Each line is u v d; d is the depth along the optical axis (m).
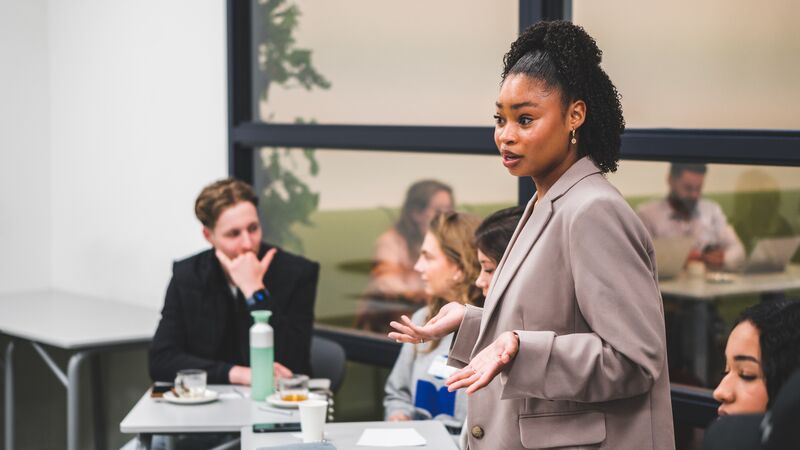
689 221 3.25
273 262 3.79
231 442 3.31
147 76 5.22
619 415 1.99
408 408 3.46
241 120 4.76
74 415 4.26
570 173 2.01
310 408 2.62
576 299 1.97
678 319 3.29
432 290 3.28
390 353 4.22
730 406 1.87
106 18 5.44
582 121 2.00
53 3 5.79
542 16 3.53
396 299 4.27
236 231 3.62
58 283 5.93
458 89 3.96
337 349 3.85
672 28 3.25
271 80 4.68
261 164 4.77
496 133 2.05
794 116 2.99
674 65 3.25
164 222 5.19
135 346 4.36
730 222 3.15
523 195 3.68
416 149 4.04
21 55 5.75
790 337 1.76
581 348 1.91
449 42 3.97
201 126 4.94
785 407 0.96
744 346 1.84
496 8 3.80
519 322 2.01
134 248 5.38
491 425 2.14
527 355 1.91
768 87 3.04
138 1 5.23
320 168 4.52
